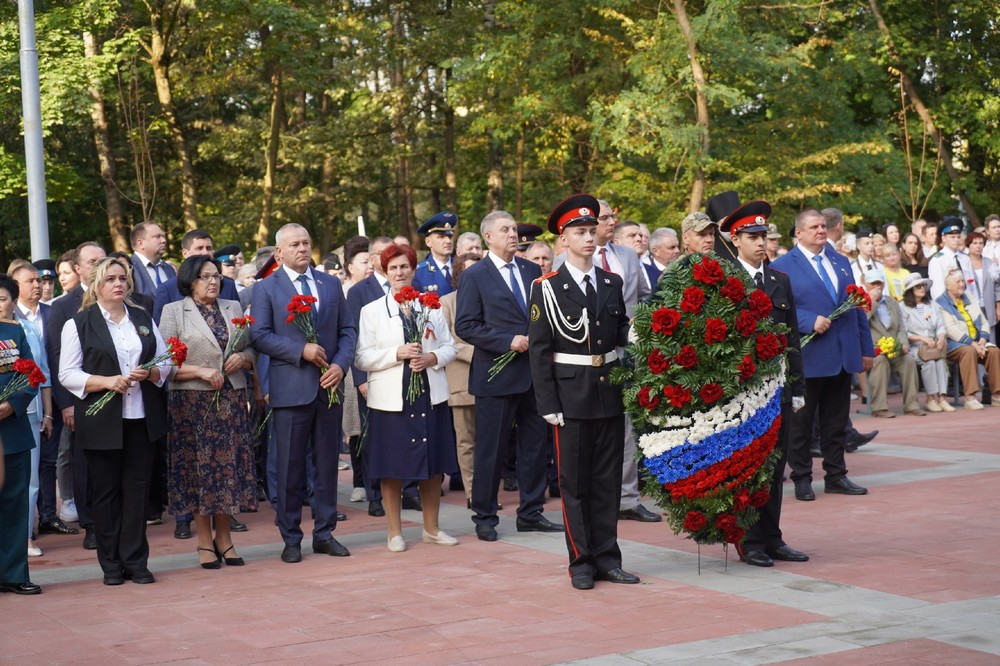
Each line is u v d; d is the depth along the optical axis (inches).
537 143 1086.4
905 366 596.4
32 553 347.6
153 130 1143.0
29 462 292.7
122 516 300.8
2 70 879.1
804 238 387.5
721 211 323.3
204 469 313.1
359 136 1149.7
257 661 221.1
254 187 1190.9
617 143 892.6
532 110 970.1
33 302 387.2
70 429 376.2
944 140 1152.8
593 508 281.9
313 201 1198.3
